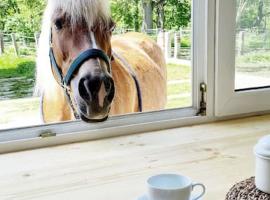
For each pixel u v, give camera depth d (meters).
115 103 1.14
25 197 0.79
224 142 1.09
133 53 1.14
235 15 1.23
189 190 0.59
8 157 1.01
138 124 1.18
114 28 1.09
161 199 0.58
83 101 1.08
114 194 0.78
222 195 0.75
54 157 1.00
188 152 1.02
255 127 1.23
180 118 1.25
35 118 1.07
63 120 1.09
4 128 1.04
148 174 0.88
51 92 1.06
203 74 1.26
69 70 1.05
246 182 0.64
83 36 1.05
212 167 0.91
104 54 1.08
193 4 1.20
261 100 1.35
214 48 1.24
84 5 1.04
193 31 1.22
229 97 1.29
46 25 1.02
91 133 1.12
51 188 0.82
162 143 1.09
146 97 1.19
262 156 0.58
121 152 1.03
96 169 0.92
